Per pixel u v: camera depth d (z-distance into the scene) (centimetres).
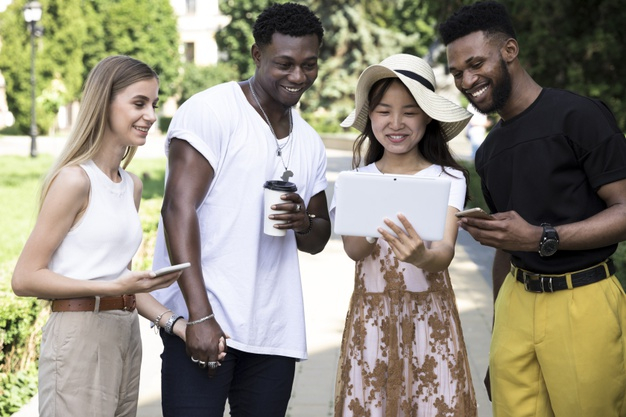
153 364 672
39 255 324
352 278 1021
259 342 366
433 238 322
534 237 345
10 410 572
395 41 4506
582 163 360
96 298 334
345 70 4497
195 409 358
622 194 355
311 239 379
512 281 388
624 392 368
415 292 364
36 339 650
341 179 320
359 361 366
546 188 364
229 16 5009
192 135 355
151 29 4838
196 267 346
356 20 4456
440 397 363
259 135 365
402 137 359
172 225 348
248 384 375
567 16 1145
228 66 5016
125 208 343
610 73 1167
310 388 614
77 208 328
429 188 317
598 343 361
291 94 359
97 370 336
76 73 4450
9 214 1549
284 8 354
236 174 362
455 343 367
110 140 339
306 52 354
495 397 393
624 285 646
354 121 373
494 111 370
